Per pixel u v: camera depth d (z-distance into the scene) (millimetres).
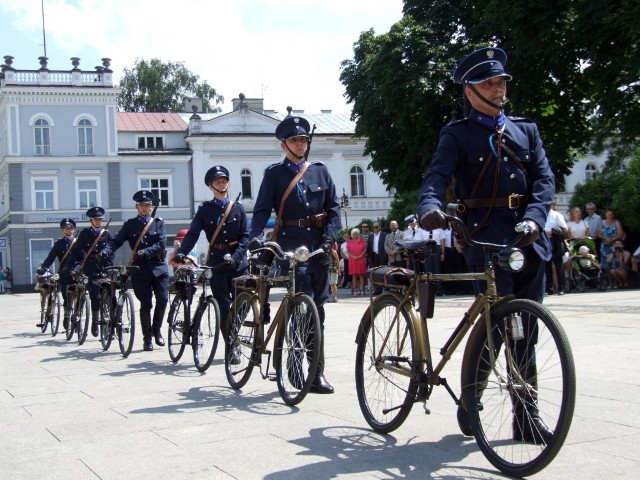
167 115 53000
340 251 25406
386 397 4863
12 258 46469
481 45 22750
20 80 46719
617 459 4078
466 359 4133
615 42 19047
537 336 3857
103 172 48031
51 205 47188
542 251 4305
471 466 4090
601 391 5734
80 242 12195
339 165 51188
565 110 22438
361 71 27141
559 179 25031
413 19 24969
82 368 8773
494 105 4336
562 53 19797
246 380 6727
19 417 5992
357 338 5145
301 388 5883
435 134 24406
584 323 9836
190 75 65375
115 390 7074
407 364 4652
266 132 50469
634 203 17609
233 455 4535
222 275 8281
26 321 17938
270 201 6672
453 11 24234
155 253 10102
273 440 4852
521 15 19203
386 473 4035
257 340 6539
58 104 47156
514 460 3914
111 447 4879
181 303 8781
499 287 4266
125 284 10141
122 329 9852
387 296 4863
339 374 7277
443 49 23578
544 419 3846
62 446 4965
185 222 49312
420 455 4344
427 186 4266
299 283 6410
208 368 8273
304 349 5887
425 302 4453
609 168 20172
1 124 49000
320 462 4293
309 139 6719
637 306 11812
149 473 4246
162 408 6086
